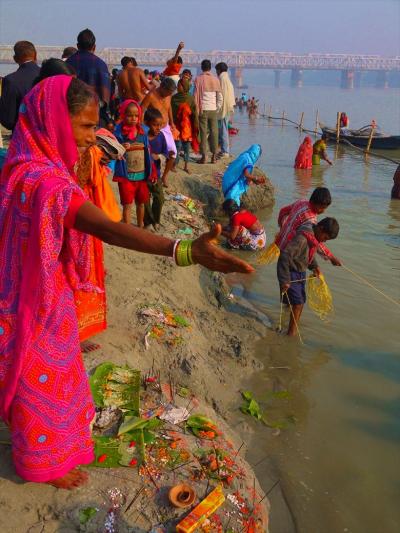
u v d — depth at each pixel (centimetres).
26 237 229
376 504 376
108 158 408
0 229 234
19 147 233
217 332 583
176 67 1125
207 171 1202
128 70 924
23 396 251
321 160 1927
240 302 688
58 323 249
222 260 201
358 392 507
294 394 499
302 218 585
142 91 943
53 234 223
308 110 5141
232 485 328
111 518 280
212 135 1263
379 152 2200
